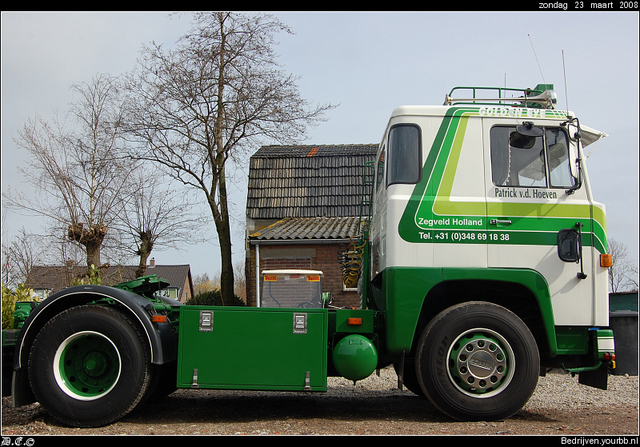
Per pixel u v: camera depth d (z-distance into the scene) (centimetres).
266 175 1811
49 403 520
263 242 1418
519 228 543
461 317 532
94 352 542
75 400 521
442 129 563
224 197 1596
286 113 1569
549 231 545
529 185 553
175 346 557
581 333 545
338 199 1725
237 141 1573
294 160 1844
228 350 540
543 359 565
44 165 1722
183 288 5006
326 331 545
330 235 1401
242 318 545
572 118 560
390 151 566
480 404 527
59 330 529
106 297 540
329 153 1862
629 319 1064
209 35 1574
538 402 739
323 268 1425
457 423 532
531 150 561
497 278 533
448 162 555
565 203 550
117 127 1645
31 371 527
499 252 538
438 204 545
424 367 529
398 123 567
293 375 537
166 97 1563
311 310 548
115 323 529
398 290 534
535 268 538
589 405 714
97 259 1683
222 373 537
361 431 498
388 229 547
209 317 544
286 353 540
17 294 762
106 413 519
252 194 1759
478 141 560
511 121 565
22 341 532
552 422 558
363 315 562
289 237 1410
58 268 1656
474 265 536
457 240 539
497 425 521
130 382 523
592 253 545
